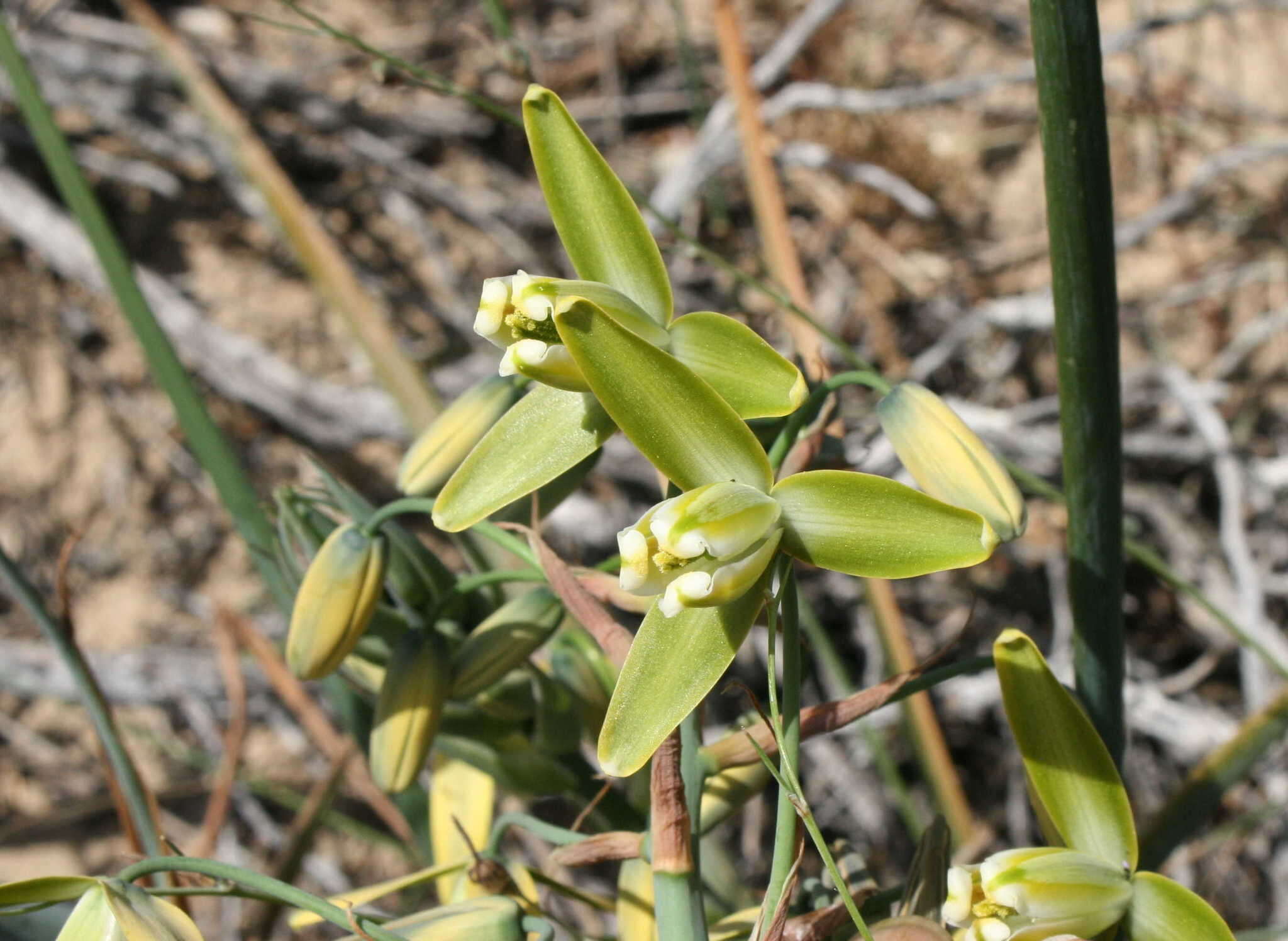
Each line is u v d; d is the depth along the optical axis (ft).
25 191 22.65
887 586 14.34
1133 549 12.48
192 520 23.44
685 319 7.07
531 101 7.14
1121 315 24.27
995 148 24.99
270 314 23.84
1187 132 24.50
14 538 22.93
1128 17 25.99
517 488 7.24
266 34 24.85
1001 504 7.00
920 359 22.40
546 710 10.30
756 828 20.34
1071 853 7.61
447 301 24.17
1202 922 7.52
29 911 7.47
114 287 11.51
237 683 12.97
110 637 22.72
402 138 24.75
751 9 25.58
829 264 23.65
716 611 6.82
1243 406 23.49
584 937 10.39
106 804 18.30
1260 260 24.20
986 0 25.86
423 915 8.57
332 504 10.35
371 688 10.76
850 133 24.17
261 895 8.12
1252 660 19.53
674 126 25.53
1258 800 20.66
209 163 23.79
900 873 20.15
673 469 6.75
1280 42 25.40
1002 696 7.62
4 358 23.41
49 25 23.11
